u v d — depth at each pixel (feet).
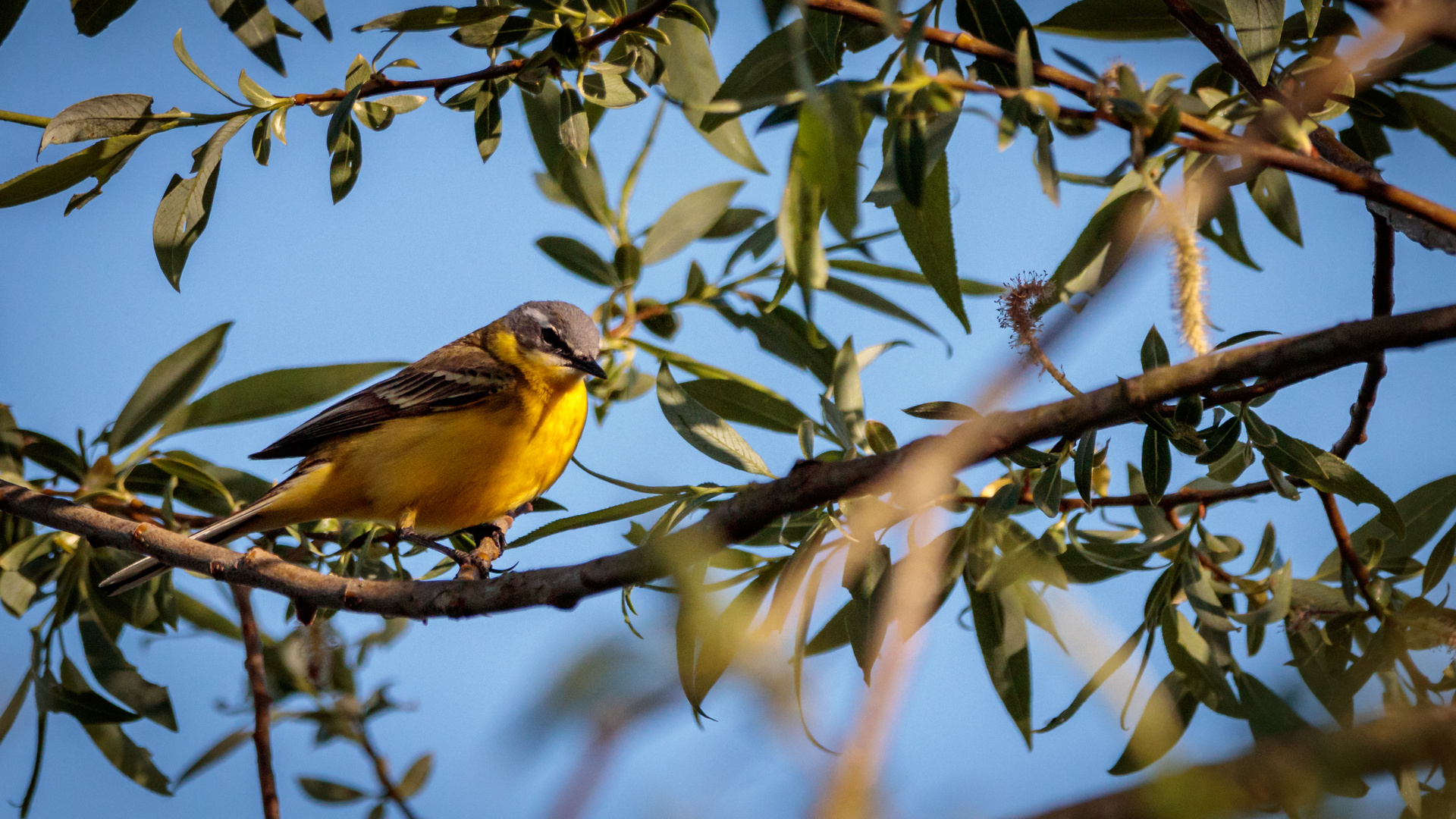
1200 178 23.08
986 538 26.76
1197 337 18.03
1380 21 15.19
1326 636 25.25
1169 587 25.09
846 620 27.45
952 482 25.34
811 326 18.71
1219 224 31.53
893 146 20.24
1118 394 14.76
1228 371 14.84
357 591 25.68
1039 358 12.62
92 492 32.96
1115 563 26.17
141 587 34.58
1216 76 29.76
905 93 18.76
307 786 34.55
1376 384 23.95
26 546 32.73
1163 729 18.49
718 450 26.43
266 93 27.81
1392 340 14.40
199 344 34.32
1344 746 7.59
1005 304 21.01
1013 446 15.01
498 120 29.43
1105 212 22.91
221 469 37.60
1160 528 26.66
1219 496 25.67
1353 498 24.22
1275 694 23.16
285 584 27.27
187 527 35.96
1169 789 7.43
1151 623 25.13
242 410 34.63
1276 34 22.21
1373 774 7.52
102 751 33.30
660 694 7.44
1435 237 21.54
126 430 33.94
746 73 24.86
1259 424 23.70
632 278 36.91
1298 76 25.70
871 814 6.98
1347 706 23.79
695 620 8.89
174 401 34.09
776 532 26.12
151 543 29.50
